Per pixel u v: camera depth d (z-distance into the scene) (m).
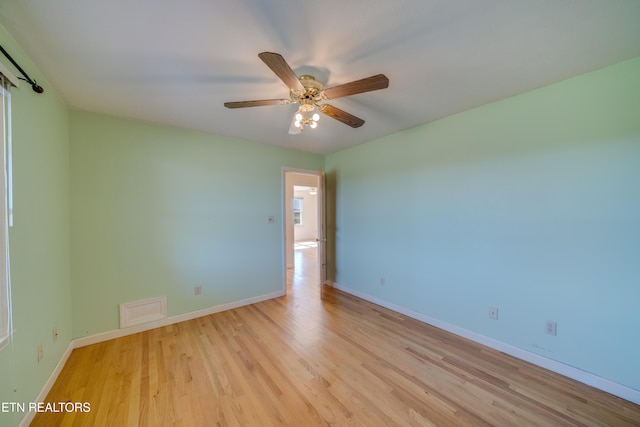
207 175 3.08
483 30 1.34
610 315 1.73
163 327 2.73
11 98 1.38
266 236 3.61
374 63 1.63
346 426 1.46
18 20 1.23
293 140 3.44
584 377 1.82
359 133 3.16
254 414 1.55
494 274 2.29
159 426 1.46
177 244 2.87
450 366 2.03
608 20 1.27
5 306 1.29
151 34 1.34
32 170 1.60
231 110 2.37
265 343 2.39
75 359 2.12
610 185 1.72
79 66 1.64
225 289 3.23
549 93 1.95
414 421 1.50
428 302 2.82
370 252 3.54
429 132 2.78
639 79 1.61
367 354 2.20
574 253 1.87
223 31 1.33
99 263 2.42
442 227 2.68
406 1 1.14
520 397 1.69
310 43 1.43
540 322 2.03
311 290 4.07
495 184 2.27
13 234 1.39
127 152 2.56
